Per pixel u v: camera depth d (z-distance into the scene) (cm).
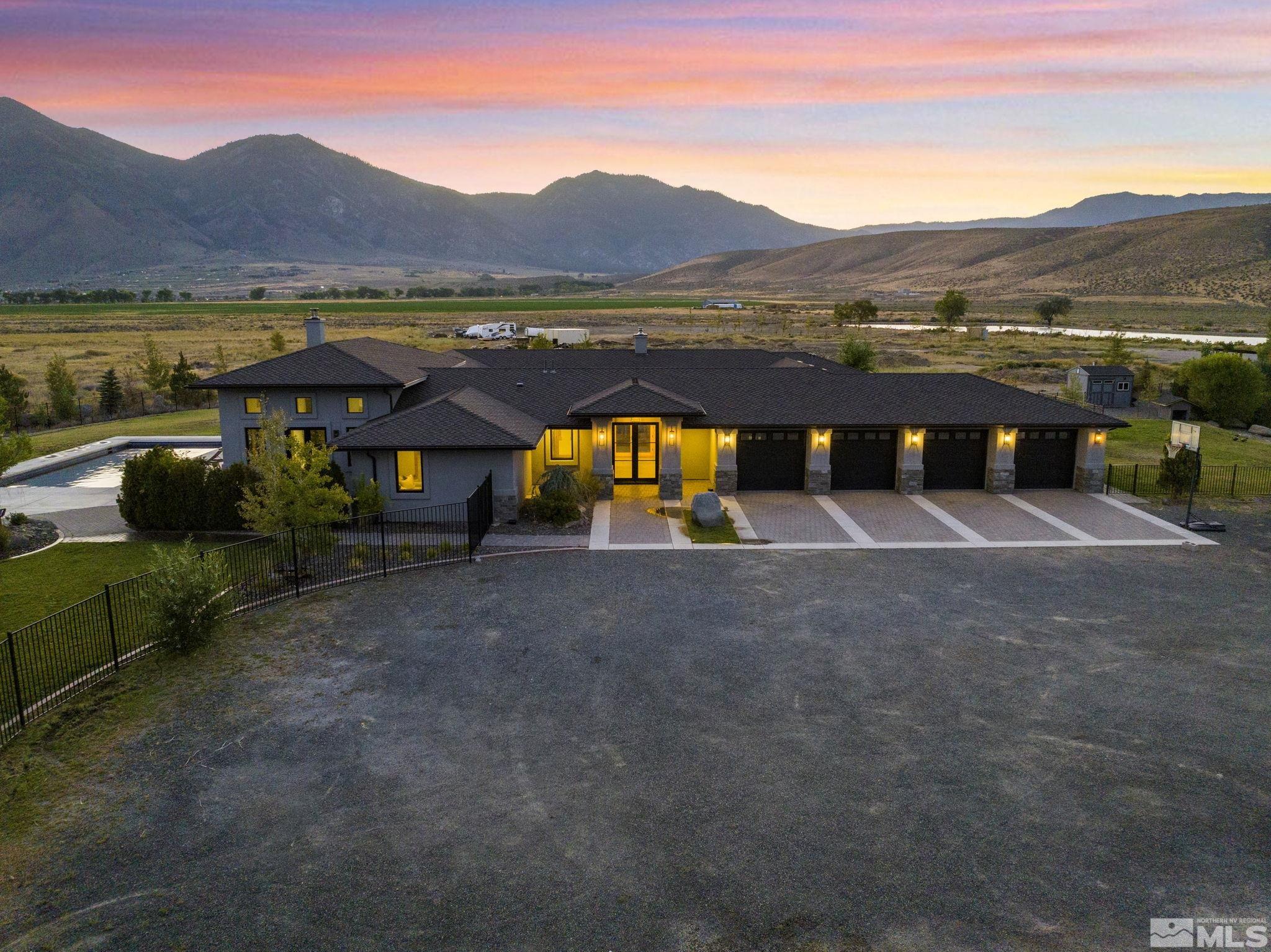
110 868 1100
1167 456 3297
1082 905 1032
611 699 1575
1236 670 1698
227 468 3000
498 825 1191
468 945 964
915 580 2256
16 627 1886
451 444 2741
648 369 3884
